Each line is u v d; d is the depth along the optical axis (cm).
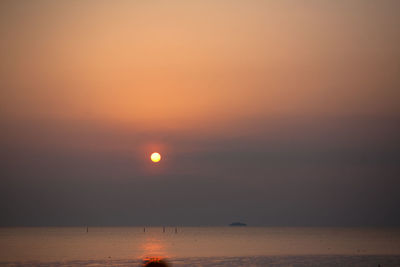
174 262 11250
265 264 10844
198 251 14875
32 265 10431
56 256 12638
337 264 10894
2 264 10631
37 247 16638
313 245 18625
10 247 16575
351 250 15475
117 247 16888
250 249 15950
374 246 17938
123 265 10494
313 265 10669
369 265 10712
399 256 13012
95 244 18912
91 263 10838
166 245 18475
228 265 10581
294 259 12012
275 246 17862
